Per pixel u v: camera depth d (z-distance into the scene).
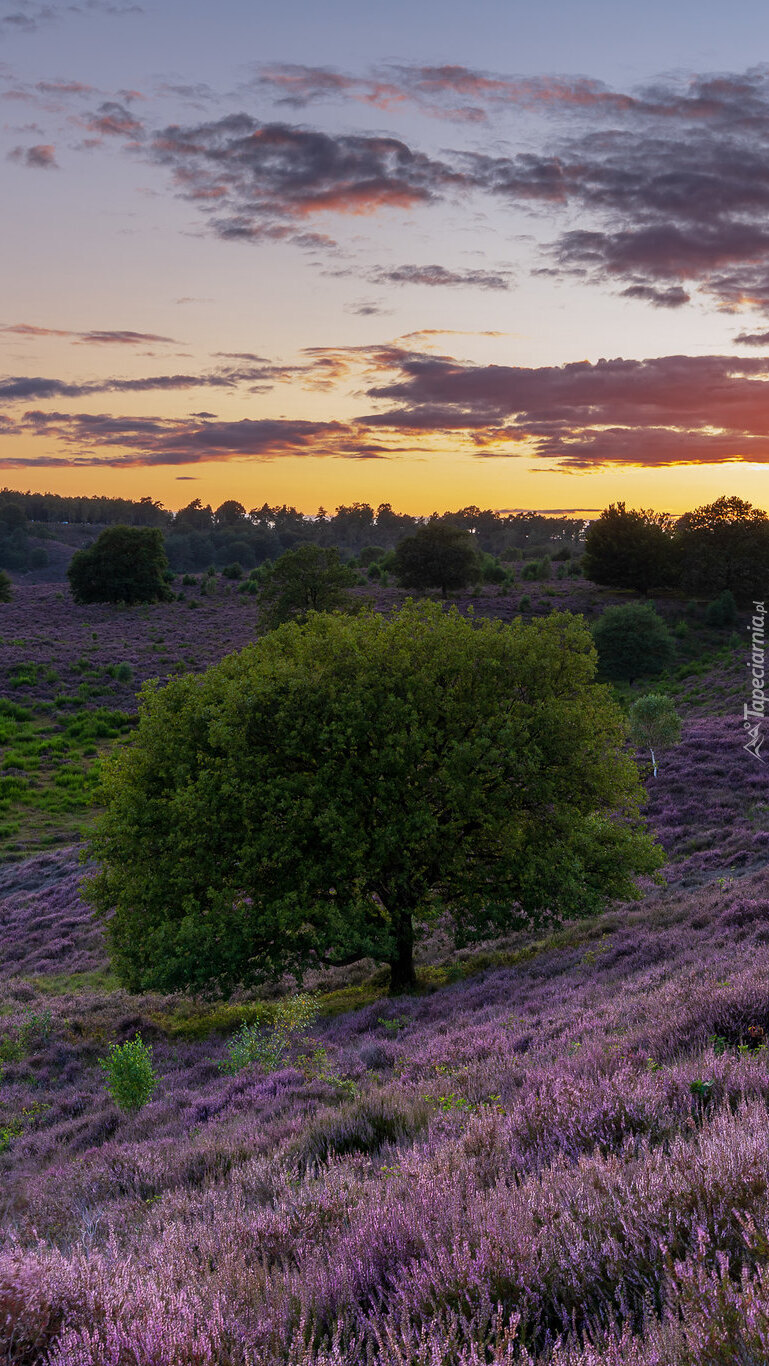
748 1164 3.73
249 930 19.56
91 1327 3.37
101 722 70.62
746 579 112.38
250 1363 3.09
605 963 17.14
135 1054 14.64
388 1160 6.70
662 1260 3.22
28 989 27.08
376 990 22.33
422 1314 3.11
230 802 20.50
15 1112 16.33
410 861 21.50
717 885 22.83
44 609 123.62
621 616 89.56
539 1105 6.05
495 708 21.77
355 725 20.72
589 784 22.61
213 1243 4.56
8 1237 6.85
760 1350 2.36
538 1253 3.49
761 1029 7.30
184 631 108.56
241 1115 11.42
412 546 126.88
